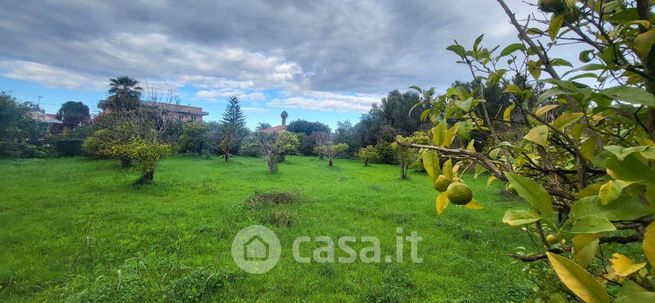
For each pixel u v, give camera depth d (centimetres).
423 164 84
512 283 364
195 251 502
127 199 832
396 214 744
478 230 620
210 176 1285
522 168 91
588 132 80
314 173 1545
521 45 87
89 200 804
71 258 459
